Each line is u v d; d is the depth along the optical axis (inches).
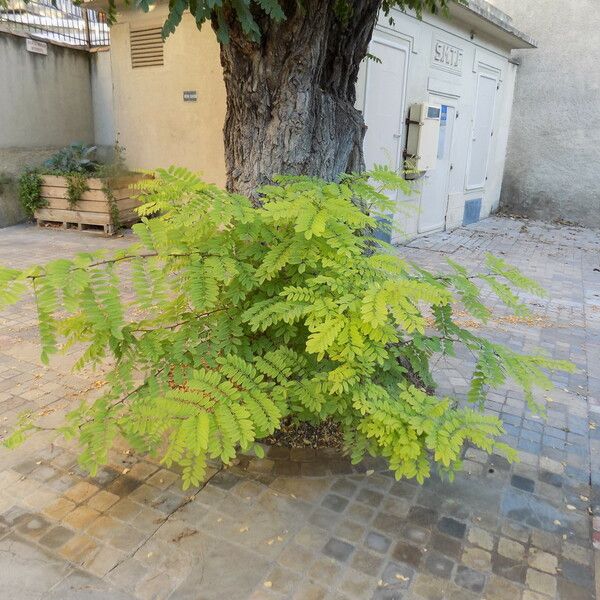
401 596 85.0
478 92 403.5
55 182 346.6
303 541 95.3
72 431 92.3
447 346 108.0
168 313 103.7
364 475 113.8
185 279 91.4
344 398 96.4
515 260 326.0
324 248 94.2
